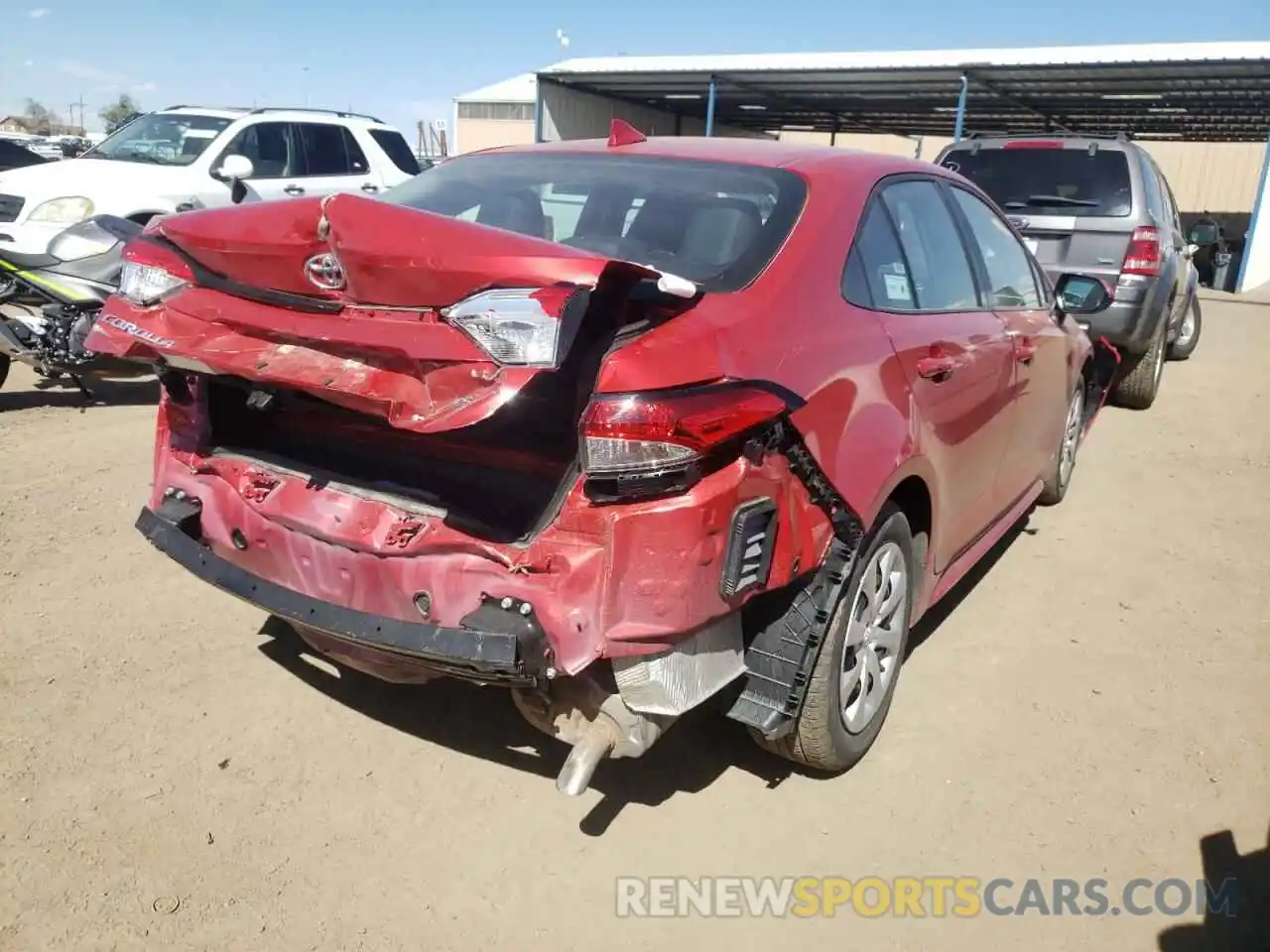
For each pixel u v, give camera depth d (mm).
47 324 6559
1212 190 34531
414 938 2562
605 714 2570
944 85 21203
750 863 2891
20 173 9156
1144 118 25375
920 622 4387
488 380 2223
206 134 10195
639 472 2305
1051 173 8164
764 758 3363
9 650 3734
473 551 2488
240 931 2543
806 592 2801
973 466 3811
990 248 4297
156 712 3412
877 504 2932
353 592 2715
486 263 2211
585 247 3033
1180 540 5465
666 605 2369
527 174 3496
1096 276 7875
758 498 2504
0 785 2996
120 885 2660
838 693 3041
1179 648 4230
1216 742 3551
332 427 3023
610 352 2346
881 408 2969
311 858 2807
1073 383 5254
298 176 10742
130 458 6016
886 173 3521
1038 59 25516
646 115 29516
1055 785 3281
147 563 4535
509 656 2359
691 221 3033
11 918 2527
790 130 34812
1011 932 2684
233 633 3967
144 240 2920
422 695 3605
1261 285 23719
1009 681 3918
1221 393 9594
